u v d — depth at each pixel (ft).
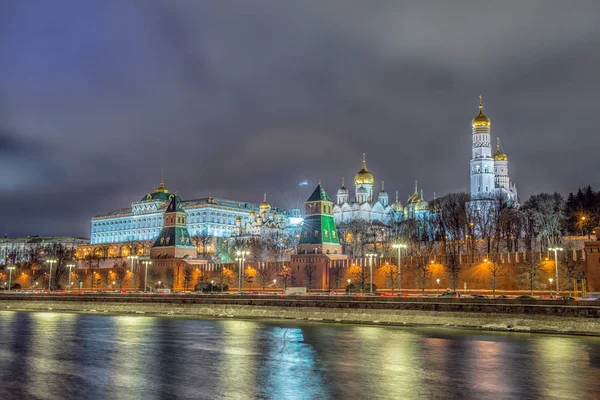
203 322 378.94
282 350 262.06
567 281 422.00
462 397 181.06
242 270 571.28
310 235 583.99
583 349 253.44
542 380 200.23
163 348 271.49
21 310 504.84
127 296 469.16
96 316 433.07
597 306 293.84
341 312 369.09
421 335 300.61
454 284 465.88
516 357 237.66
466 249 606.96
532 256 440.86
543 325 304.30
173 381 204.54
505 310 316.81
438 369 218.18
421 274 498.69
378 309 356.79
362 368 222.07
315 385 196.85
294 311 388.37
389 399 179.52
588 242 408.67
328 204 593.83
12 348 274.16
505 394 183.83
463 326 325.01
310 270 558.15
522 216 645.51
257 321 381.81
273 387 194.80
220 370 221.87
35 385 199.93
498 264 458.50
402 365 226.17
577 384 194.90
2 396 186.09
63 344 285.02
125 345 280.92
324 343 278.26
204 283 604.49
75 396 185.78
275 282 577.84
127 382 203.41
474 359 234.79
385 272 520.42
